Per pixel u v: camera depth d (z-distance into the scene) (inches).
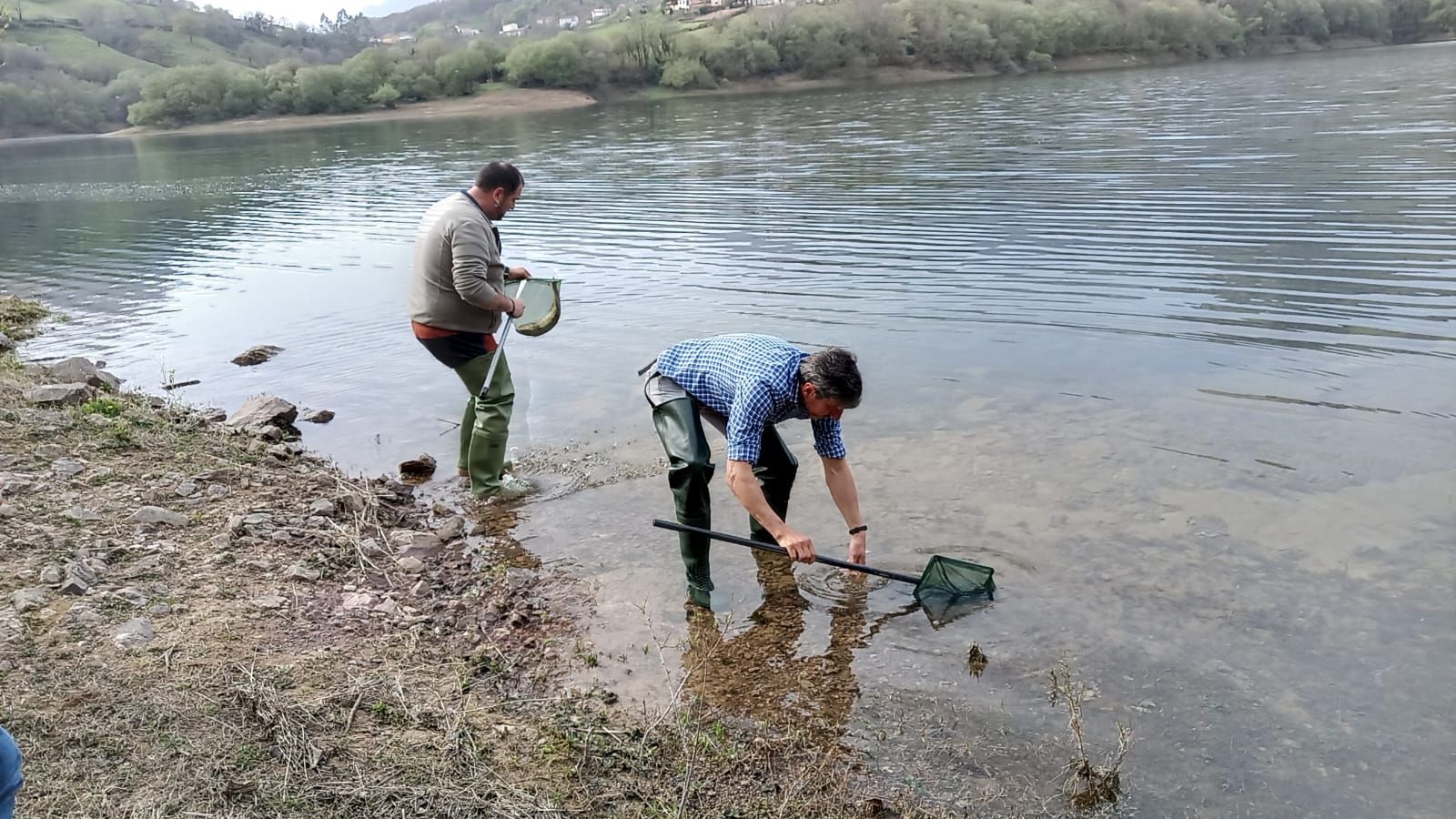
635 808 138.5
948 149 960.9
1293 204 560.4
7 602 172.2
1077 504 230.2
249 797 130.3
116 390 337.1
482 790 137.7
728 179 840.9
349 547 216.2
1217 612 185.5
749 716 163.9
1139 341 345.7
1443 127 856.3
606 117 1886.1
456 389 344.5
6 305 477.4
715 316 409.7
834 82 2701.8
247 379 362.0
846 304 416.2
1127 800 141.9
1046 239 517.0
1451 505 218.2
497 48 2952.8
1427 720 154.6
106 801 125.9
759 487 186.4
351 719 150.0
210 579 192.1
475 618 193.5
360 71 2741.1
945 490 241.1
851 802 142.8
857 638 186.1
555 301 269.9
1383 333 335.9
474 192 246.8
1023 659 175.9
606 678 173.8
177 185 1083.3
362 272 550.6
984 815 140.2
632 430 293.6
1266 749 150.3
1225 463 246.5
